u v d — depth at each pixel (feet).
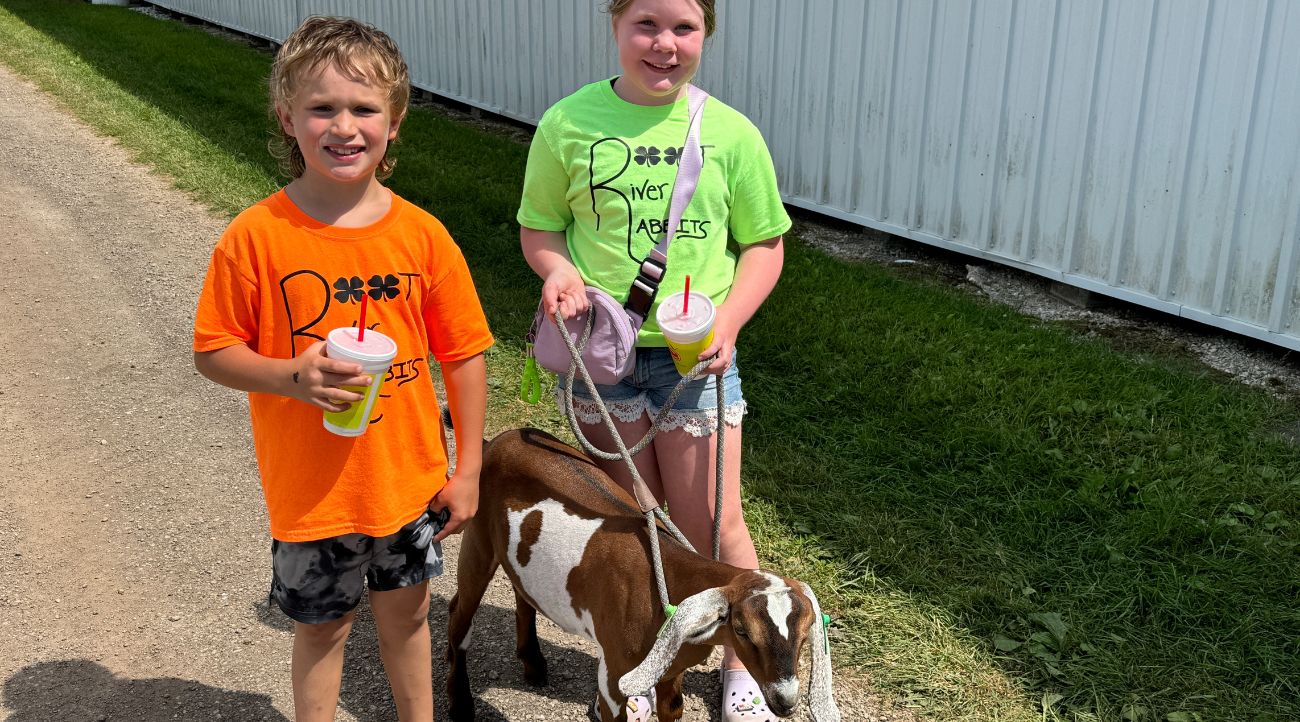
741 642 7.55
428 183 28.07
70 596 12.44
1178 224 19.19
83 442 16.01
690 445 9.83
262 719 10.63
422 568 8.73
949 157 22.72
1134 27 18.95
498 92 37.45
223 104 37.76
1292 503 13.91
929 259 24.36
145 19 61.05
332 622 8.64
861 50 23.91
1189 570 12.81
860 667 11.43
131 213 26.50
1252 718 10.63
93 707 10.68
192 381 18.16
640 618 8.69
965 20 21.57
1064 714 10.78
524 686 11.18
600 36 31.40
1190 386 17.17
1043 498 14.19
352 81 7.56
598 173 9.41
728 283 9.80
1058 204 21.02
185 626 12.01
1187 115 18.60
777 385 17.44
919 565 12.96
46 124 34.94
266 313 7.86
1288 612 12.01
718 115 9.59
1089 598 12.33
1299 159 17.31
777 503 14.23
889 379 17.47
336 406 7.53
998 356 18.06
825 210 25.93
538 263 9.88
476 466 8.83
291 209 7.88
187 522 14.02
